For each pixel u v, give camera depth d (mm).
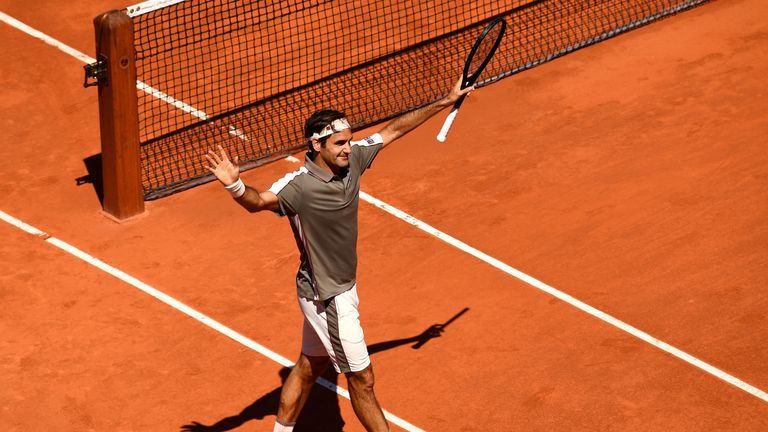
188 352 26484
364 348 21625
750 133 35062
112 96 29953
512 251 30156
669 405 24984
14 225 31078
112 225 31297
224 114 36531
